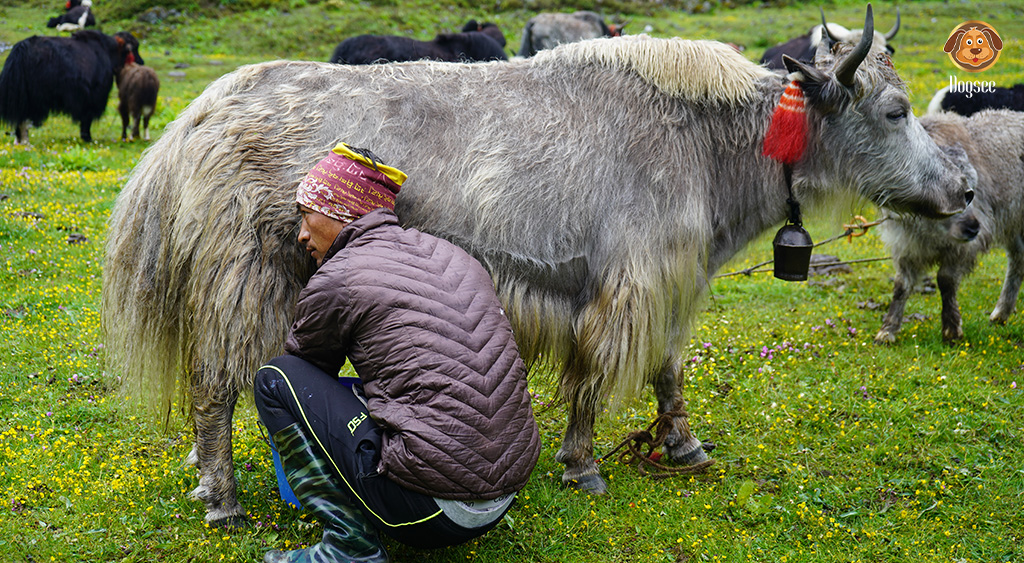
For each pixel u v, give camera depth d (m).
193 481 3.71
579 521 3.46
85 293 5.95
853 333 5.74
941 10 26.86
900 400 4.59
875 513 3.53
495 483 2.76
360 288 2.76
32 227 7.21
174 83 17.66
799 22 25.50
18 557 3.10
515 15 27.78
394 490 2.72
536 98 3.49
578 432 3.69
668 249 3.46
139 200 3.35
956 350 5.38
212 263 3.20
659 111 3.52
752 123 3.63
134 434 4.13
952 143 5.45
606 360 3.44
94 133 13.77
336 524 2.92
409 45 13.59
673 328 3.69
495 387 2.78
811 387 4.81
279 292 3.28
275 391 2.94
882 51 3.71
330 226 2.98
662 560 3.24
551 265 3.41
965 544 3.34
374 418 2.75
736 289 6.68
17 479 3.58
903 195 3.76
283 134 3.28
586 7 28.42
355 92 3.38
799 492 3.71
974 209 5.40
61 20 23.64
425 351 2.71
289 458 2.93
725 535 3.40
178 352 3.45
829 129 3.61
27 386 4.55
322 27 24.62
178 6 25.97
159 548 3.23
